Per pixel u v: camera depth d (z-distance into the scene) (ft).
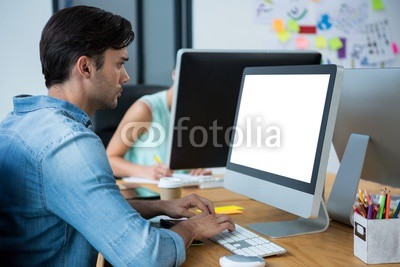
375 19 12.84
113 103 3.85
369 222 3.31
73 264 3.51
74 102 3.69
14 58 10.58
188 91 5.43
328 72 3.68
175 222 4.19
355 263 3.37
